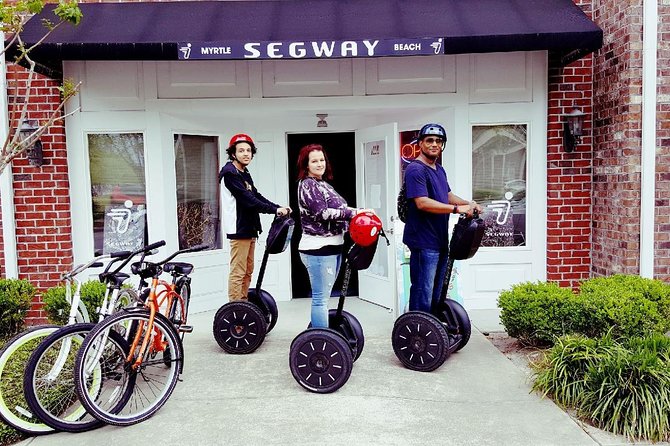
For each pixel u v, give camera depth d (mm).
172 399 3928
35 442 3348
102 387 3748
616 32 5652
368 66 6180
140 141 6191
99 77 6020
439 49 5227
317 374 3973
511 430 3422
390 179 6117
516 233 6449
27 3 4266
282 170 6871
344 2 6012
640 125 5469
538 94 6199
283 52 5215
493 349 4949
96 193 6191
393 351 4895
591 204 6281
